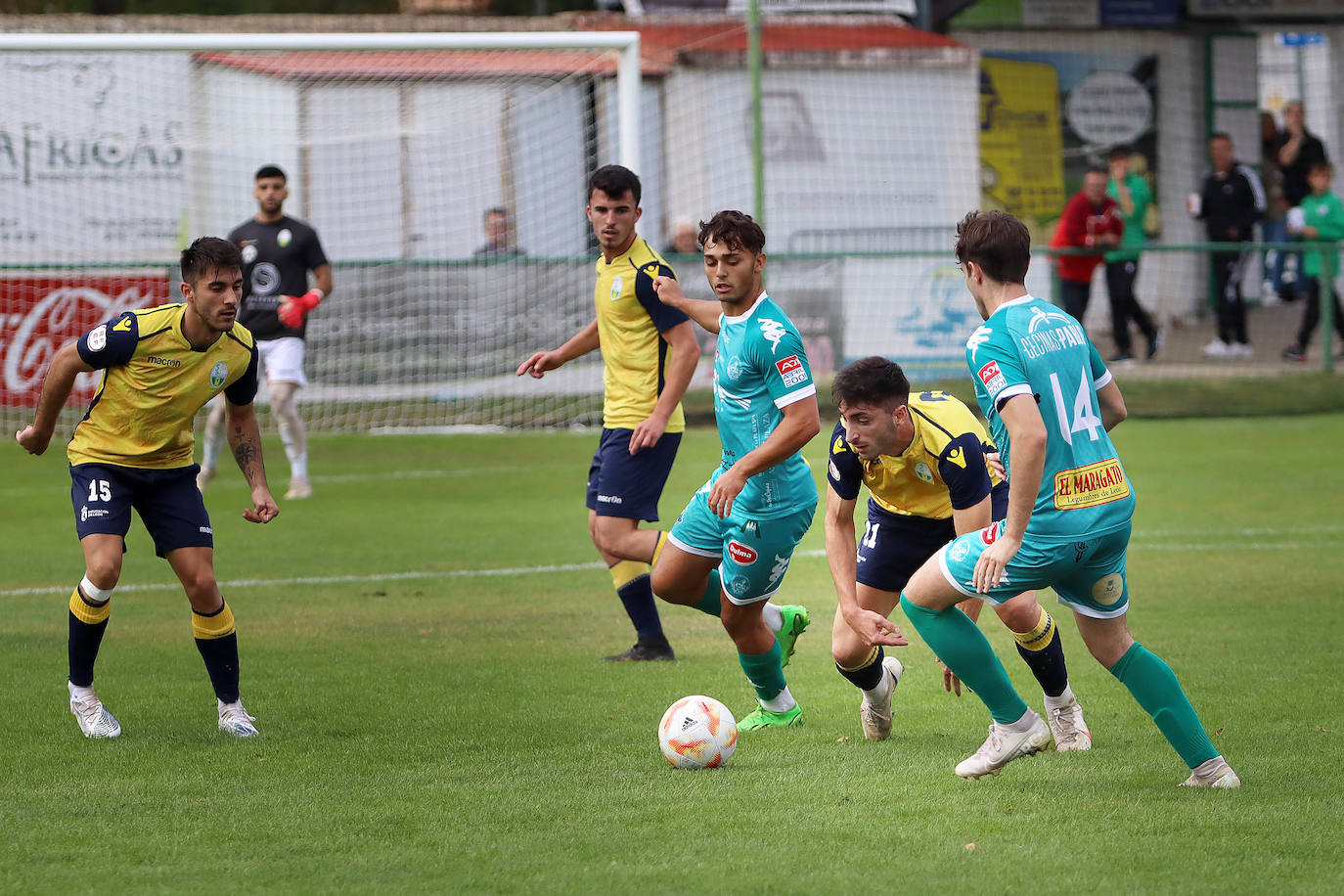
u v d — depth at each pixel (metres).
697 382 49.28
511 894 10.36
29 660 19.20
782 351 15.06
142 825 12.09
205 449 35.12
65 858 11.23
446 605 23.27
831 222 62.41
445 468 40.75
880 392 12.98
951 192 63.56
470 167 54.22
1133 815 12.12
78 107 51.12
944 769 13.75
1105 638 13.04
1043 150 71.44
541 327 48.50
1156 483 35.28
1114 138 72.38
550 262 48.28
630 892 10.38
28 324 46.28
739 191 61.66
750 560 15.40
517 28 60.50
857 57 61.94
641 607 19.28
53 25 54.44
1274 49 79.25
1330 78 76.56
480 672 18.53
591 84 55.25
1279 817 12.02
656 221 60.56
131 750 14.66
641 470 18.94
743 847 11.38
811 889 10.41
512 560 27.27
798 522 15.48
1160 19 72.12
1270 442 42.56
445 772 13.73
